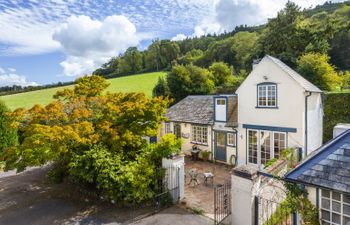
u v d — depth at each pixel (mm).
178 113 21141
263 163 15102
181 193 11109
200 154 18188
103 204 10797
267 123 14703
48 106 11094
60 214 10109
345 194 5066
